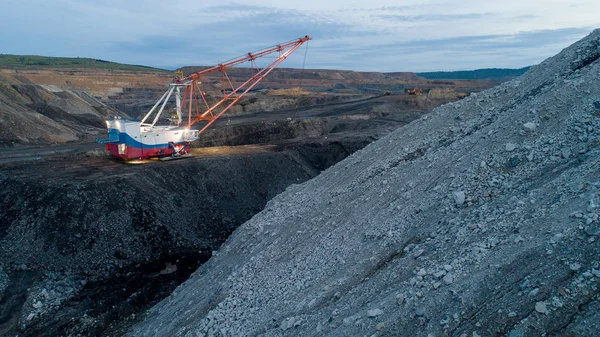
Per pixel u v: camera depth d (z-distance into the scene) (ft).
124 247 74.13
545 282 21.39
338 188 52.06
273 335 31.09
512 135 36.29
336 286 32.30
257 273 43.34
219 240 83.82
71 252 70.18
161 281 68.39
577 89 36.22
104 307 59.98
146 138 101.30
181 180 92.58
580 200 24.79
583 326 18.74
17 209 75.72
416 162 44.86
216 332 36.55
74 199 76.13
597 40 43.62
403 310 24.89
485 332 20.99
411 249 31.14
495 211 28.81
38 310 58.34
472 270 24.70
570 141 31.89
